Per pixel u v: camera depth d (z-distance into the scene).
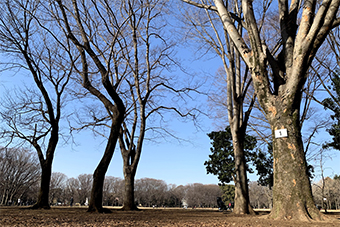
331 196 60.28
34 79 15.77
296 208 7.44
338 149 20.66
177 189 116.19
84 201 87.06
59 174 82.88
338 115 19.52
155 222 7.26
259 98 8.72
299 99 8.19
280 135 8.07
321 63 17.19
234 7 15.90
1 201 53.84
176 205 112.06
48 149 16.19
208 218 9.52
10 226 5.52
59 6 11.08
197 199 110.06
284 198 7.68
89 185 89.06
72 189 87.25
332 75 19.08
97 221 7.14
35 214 9.68
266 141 22.17
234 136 15.56
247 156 28.75
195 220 8.27
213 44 16.50
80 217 8.52
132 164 18.11
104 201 96.69
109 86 12.01
